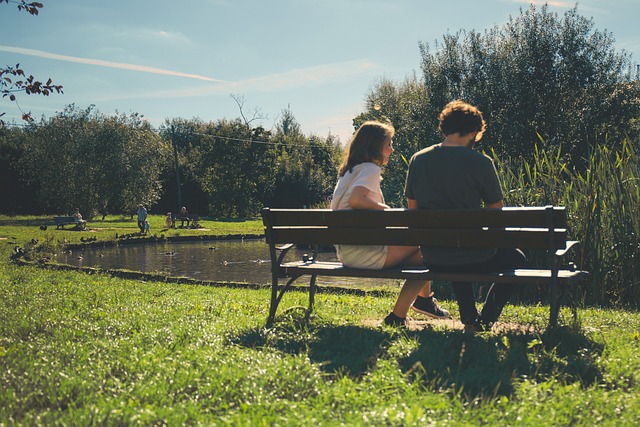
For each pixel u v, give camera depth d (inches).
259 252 947.3
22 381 139.4
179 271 676.1
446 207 186.5
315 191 2687.0
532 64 895.7
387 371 142.0
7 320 222.4
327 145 3021.7
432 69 958.4
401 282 510.0
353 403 124.0
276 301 211.6
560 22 912.3
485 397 125.6
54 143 2191.2
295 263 219.1
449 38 957.8
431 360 150.0
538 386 131.6
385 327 189.5
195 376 142.2
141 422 114.4
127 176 2214.6
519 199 386.6
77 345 177.3
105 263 772.6
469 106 191.8
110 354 167.2
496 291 194.9
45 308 261.6
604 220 337.1
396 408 118.4
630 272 328.5
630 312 267.3
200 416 118.7
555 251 174.7
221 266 733.9
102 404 124.6
